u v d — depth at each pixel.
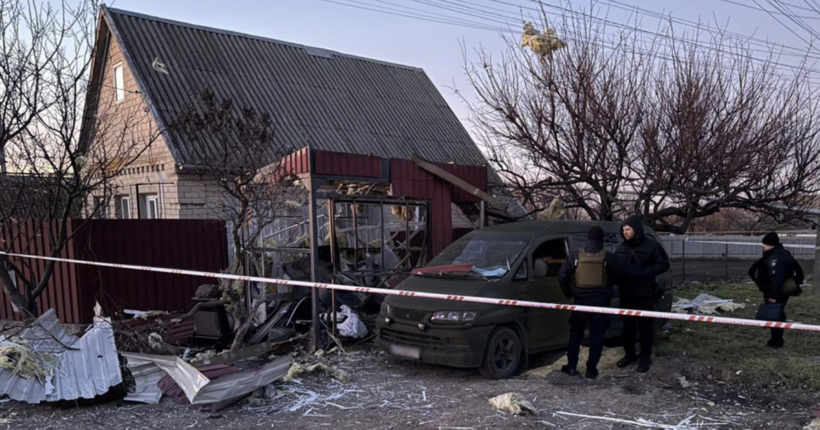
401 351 6.43
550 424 4.80
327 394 5.68
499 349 6.30
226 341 7.26
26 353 5.38
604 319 6.11
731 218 33.72
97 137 7.76
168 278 10.18
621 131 10.71
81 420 4.93
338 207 11.00
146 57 13.12
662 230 11.92
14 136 6.72
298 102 15.16
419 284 6.88
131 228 9.73
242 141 6.79
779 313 7.08
